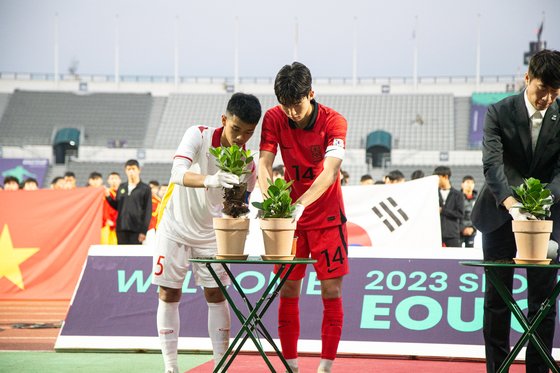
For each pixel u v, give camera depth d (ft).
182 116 121.70
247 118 12.28
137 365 16.05
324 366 12.82
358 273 18.49
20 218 33.65
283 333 13.21
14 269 33.42
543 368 12.71
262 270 18.80
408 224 26.03
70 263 33.55
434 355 17.04
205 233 13.70
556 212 12.44
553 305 11.92
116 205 33.94
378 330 17.56
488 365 13.07
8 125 119.85
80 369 15.52
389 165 107.55
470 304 17.60
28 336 22.12
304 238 13.43
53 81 128.57
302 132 13.25
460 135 114.11
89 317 18.57
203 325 18.08
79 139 113.19
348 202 26.43
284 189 11.61
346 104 121.60
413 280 18.17
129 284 18.98
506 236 12.83
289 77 12.41
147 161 111.34
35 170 106.83
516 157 12.71
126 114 121.80
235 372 15.07
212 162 13.35
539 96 11.73
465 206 37.06
